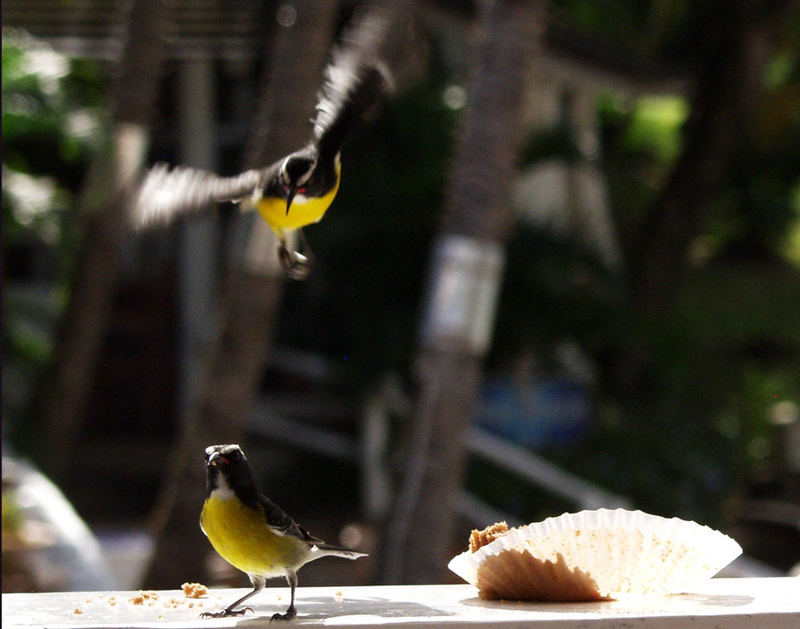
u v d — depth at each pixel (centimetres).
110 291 1176
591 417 1698
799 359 2330
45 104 1355
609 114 2669
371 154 1592
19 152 1470
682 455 1648
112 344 1800
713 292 2677
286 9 925
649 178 2714
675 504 1559
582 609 378
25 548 863
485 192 902
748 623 361
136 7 1073
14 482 979
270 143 894
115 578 1099
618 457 1598
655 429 1667
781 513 1694
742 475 1773
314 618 357
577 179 1920
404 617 354
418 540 891
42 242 1605
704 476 1641
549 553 394
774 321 2423
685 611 365
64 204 1432
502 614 360
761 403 1930
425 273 1530
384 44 544
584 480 1516
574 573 396
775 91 2605
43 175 1501
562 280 1653
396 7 662
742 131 2225
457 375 896
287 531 366
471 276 897
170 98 1658
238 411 929
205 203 388
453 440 897
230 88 1694
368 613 371
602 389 1759
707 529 399
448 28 1522
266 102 910
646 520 410
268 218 451
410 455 903
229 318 930
